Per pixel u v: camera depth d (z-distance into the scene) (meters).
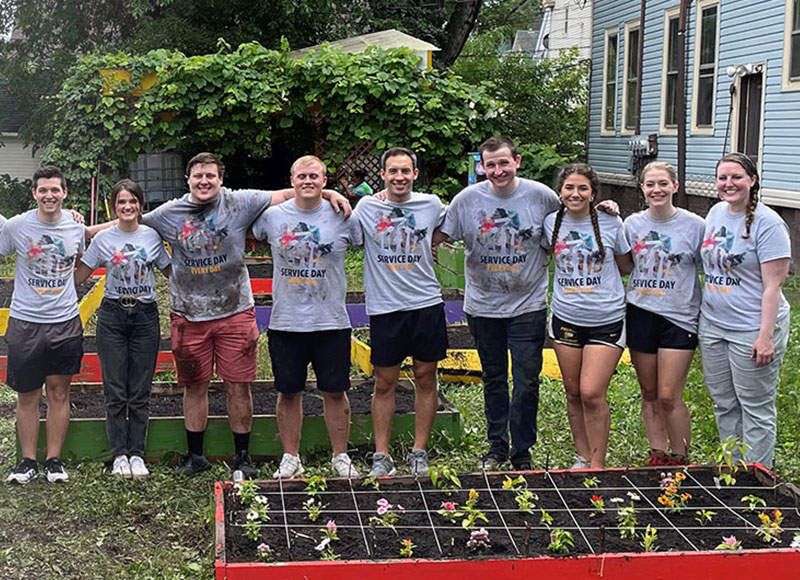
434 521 4.41
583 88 26.23
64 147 16.06
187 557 4.71
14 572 4.50
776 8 14.20
